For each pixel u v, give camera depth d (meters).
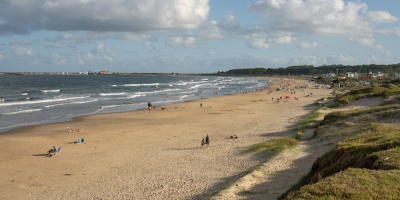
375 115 30.92
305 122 37.31
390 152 14.54
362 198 10.68
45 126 43.69
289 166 20.89
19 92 105.81
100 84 171.88
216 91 121.19
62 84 165.00
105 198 18.88
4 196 19.77
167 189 19.62
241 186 17.58
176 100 82.56
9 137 36.16
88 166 25.55
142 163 25.91
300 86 147.25
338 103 52.41
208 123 45.81
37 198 19.39
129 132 39.53
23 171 24.39
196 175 21.92
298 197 11.47
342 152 17.02
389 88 57.06
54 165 25.91
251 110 59.84
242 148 28.33
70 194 19.83
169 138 35.62
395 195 10.77
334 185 11.71
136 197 18.70
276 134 33.78
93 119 50.22
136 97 91.50
